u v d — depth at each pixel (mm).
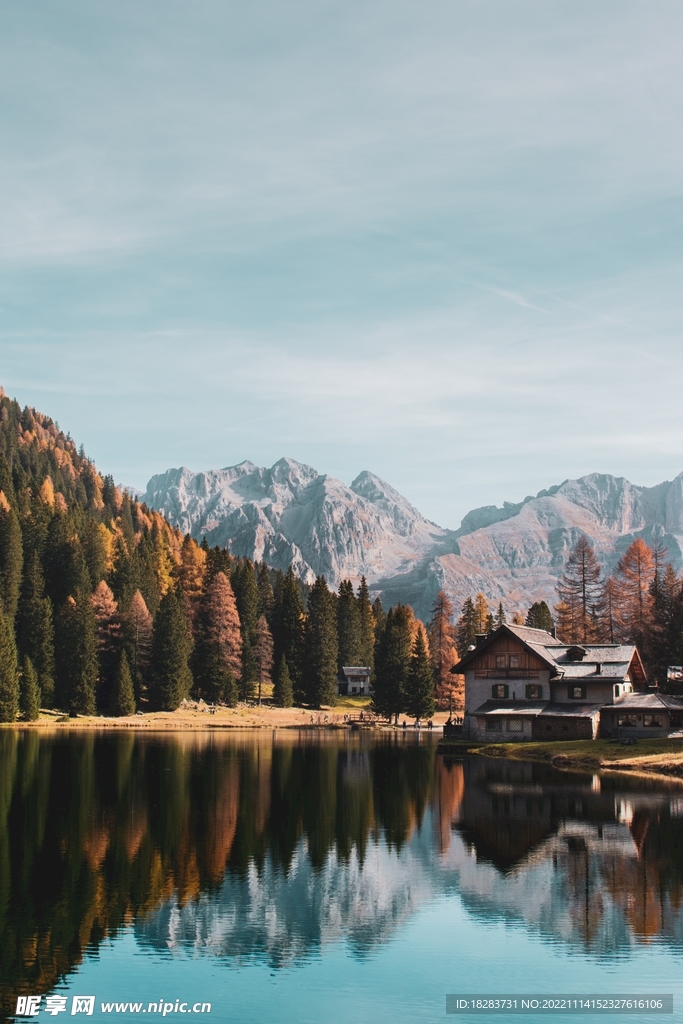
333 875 45250
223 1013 30312
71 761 89812
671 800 66188
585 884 43500
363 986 32344
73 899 40969
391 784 75188
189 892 42312
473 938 36812
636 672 118438
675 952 35406
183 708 166875
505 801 65938
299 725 165250
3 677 143125
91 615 159375
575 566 187750
